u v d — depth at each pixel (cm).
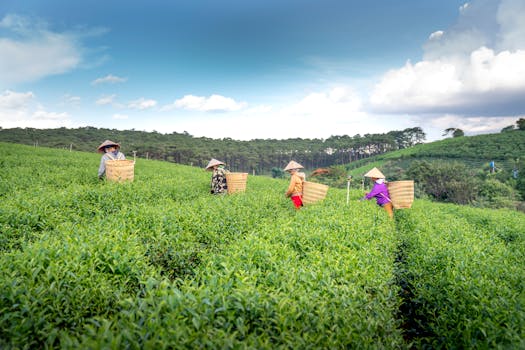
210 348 252
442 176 5312
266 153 17012
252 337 272
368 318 333
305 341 278
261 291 337
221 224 661
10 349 273
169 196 1147
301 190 1127
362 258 486
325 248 515
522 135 13712
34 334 299
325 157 18050
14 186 1046
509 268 526
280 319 291
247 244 489
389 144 18250
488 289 412
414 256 649
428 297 462
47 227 599
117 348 239
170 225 586
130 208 724
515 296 405
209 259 456
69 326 328
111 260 406
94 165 2109
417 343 414
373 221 817
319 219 693
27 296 313
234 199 925
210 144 19312
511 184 6406
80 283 356
